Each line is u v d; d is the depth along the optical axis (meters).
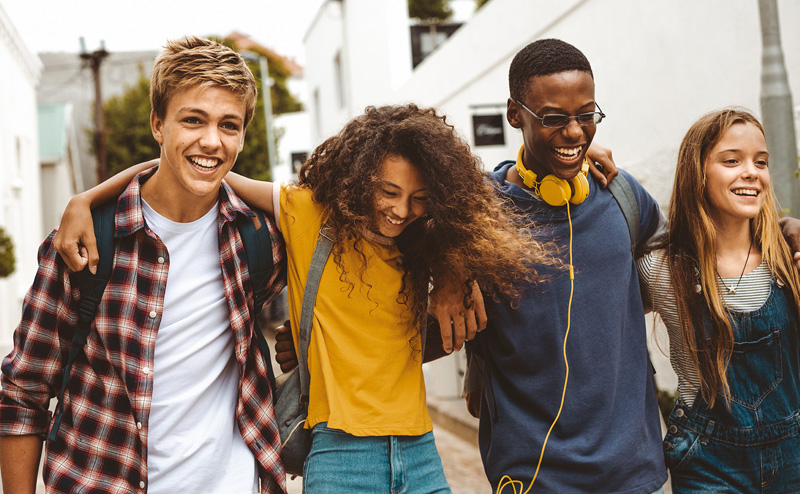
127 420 2.12
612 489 2.32
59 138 27.80
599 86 6.16
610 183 2.50
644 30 5.43
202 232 2.23
